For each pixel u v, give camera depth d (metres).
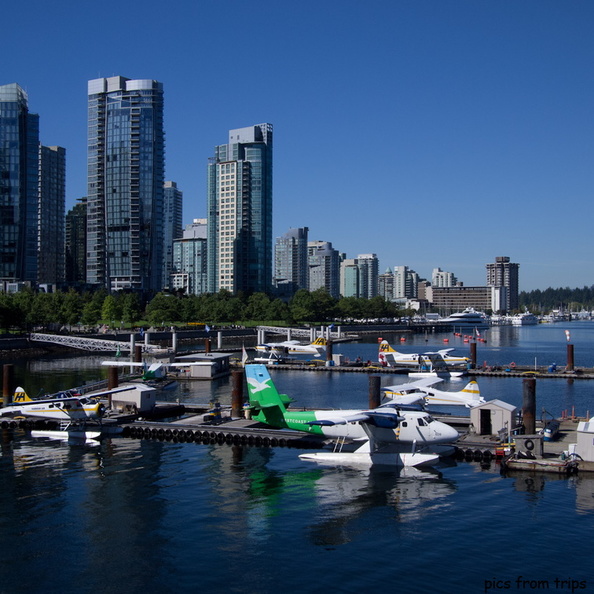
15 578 29.56
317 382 106.31
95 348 158.50
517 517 36.88
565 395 90.12
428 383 80.06
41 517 37.19
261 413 56.41
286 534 34.62
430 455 48.34
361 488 42.84
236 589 28.44
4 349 151.62
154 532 34.94
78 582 29.17
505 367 122.44
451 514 37.53
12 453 53.22
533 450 47.66
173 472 47.00
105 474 46.44
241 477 45.62
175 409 73.56
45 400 60.25
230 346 188.75
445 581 29.05
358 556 31.75
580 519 36.41
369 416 48.88
